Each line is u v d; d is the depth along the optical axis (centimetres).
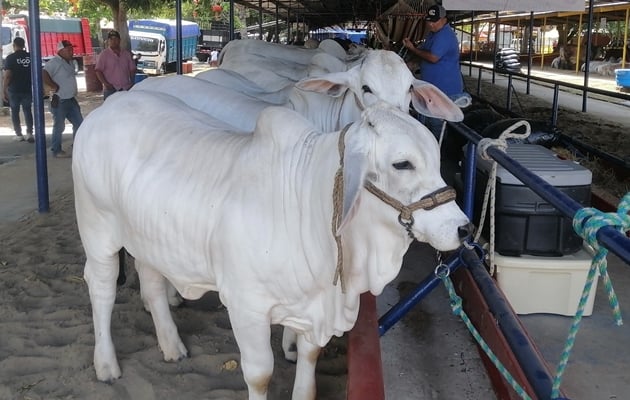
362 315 352
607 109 1396
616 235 154
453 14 1546
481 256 349
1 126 1479
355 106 364
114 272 362
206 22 4647
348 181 221
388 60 335
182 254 299
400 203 226
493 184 313
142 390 361
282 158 265
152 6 2134
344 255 249
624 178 681
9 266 556
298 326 282
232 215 271
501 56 2648
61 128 1078
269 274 266
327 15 2238
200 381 369
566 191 369
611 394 308
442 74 638
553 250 375
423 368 344
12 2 4156
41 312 459
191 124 328
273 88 556
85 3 2995
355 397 279
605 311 391
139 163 315
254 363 282
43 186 728
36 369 387
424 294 351
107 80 1264
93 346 409
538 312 383
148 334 425
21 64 1230
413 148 222
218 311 459
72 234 650
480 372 340
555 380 182
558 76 2491
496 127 540
